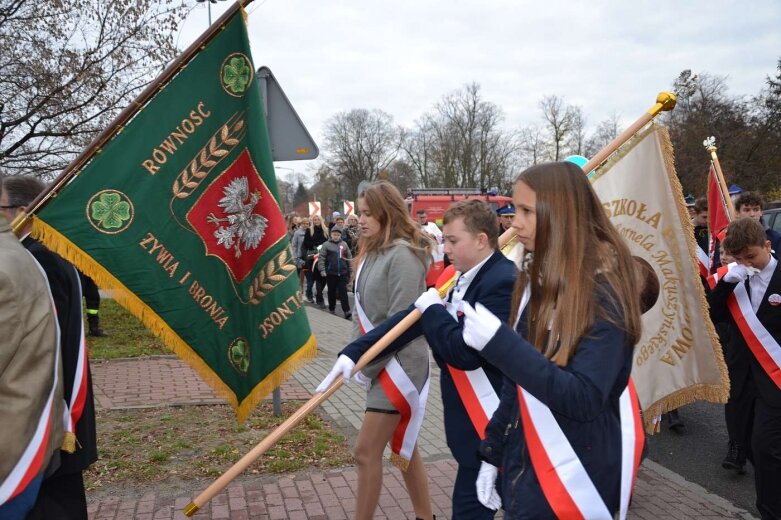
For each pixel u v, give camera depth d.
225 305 3.76
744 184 33.34
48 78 11.32
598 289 1.71
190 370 7.20
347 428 5.13
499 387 2.59
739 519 3.85
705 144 6.14
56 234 3.27
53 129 11.79
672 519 3.82
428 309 2.45
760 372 3.66
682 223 3.53
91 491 3.90
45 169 12.03
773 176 32.75
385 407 3.06
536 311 1.89
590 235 1.79
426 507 3.32
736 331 3.94
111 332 9.84
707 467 4.78
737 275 3.76
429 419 5.56
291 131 5.46
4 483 2.11
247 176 3.79
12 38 11.12
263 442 2.56
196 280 3.66
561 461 1.77
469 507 2.63
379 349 2.63
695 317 3.57
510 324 2.14
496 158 51.66
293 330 3.93
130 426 5.07
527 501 1.80
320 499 3.82
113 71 11.77
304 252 15.52
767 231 5.91
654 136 3.57
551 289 1.77
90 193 3.37
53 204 3.29
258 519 3.57
